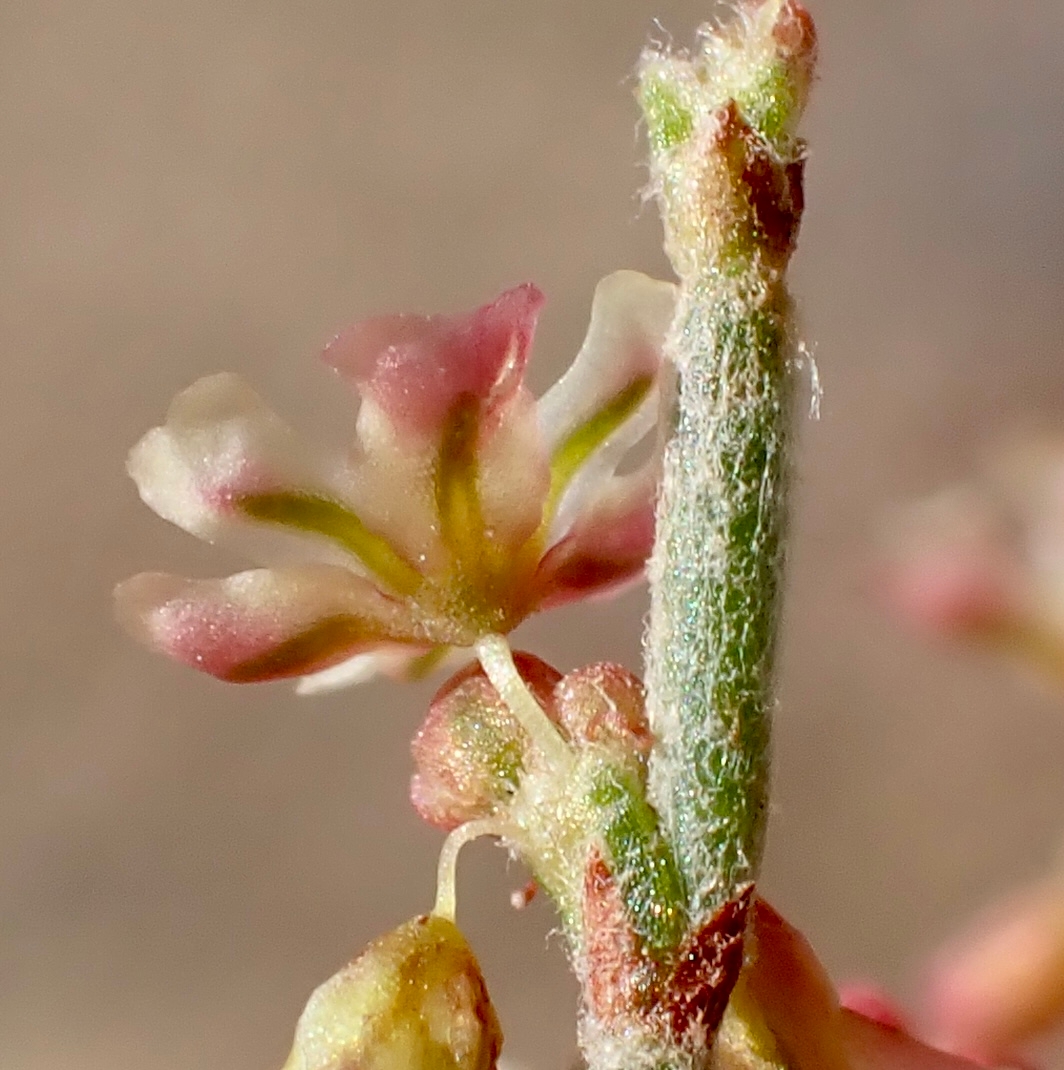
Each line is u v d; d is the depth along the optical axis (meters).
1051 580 0.05
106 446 0.07
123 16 0.07
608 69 0.07
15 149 0.07
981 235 0.07
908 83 0.07
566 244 0.07
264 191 0.07
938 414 0.07
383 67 0.07
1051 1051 0.05
